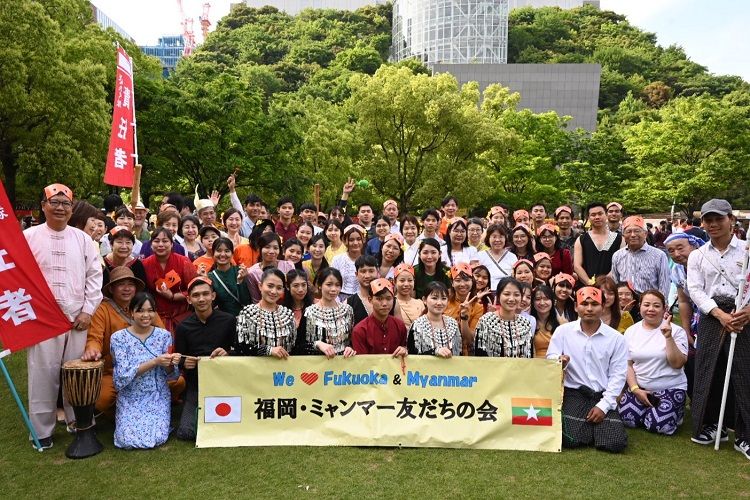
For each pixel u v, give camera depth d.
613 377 5.17
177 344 5.30
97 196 21.78
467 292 5.93
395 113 26.55
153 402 5.09
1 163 19.55
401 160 28.55
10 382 4.76
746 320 4.90
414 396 5.16
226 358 5.12
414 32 84.19
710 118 28.41
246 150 22.20
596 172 32.38
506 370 5.16
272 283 5.25
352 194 28.98
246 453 4.87
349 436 5.07
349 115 33.03
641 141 31.44
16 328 4.70
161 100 20.48
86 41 20.02
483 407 5.14
